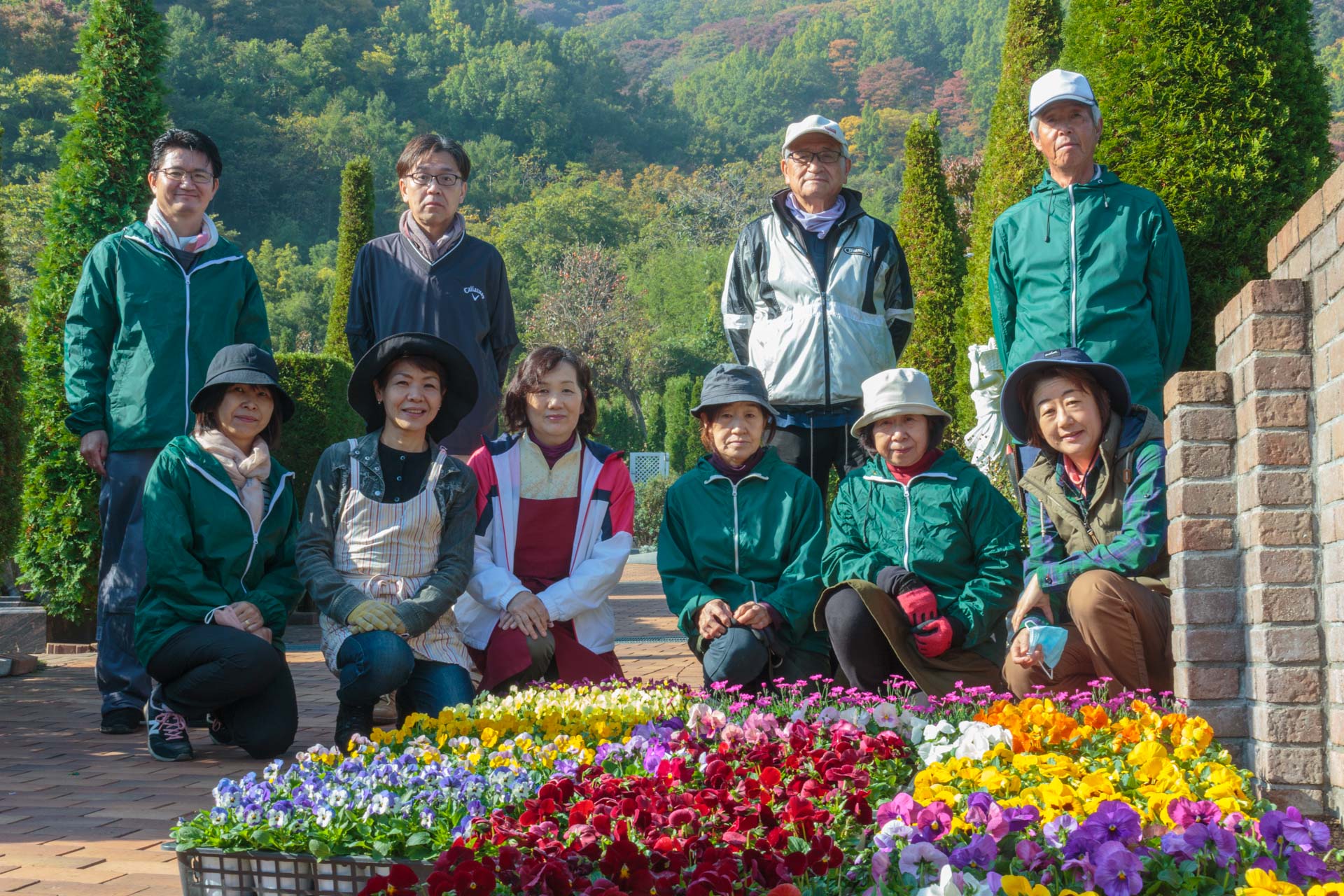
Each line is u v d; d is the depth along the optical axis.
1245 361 3.14
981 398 9.88
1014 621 3.97
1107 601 3.63
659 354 52.72
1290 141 5.55
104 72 8.87
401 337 4.53
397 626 4.27
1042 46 10.23
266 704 4.57
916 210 14.25
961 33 156.50
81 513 8.58
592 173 119.50
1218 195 5.50
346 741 4.32
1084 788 2.42
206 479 4.61
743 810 2.36
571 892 2.00
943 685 4.12
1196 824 2.06
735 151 140.50
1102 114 5.78
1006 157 10.13
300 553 4.50
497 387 6.07
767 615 4.32
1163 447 3.88
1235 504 3.26
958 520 4.36
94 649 8.73
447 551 4.54
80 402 5.34
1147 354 4.70
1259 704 3.06
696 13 195.75
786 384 5.46
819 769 2.71
